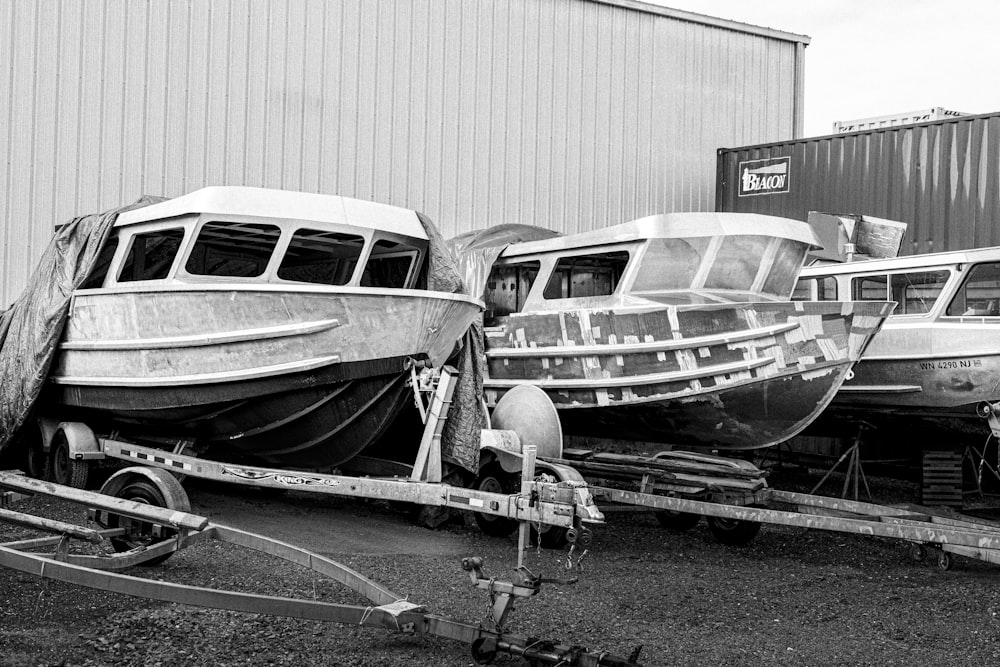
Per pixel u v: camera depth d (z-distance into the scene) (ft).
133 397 24.94
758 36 54.39
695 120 52.19
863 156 45.14
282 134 41.63
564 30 48.44
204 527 16.39
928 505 30.32
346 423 23.41
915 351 31.09
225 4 40.65
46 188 37.60
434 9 44.96
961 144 41.55
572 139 48.52
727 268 28.37
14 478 20.20
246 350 22.48
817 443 39.47
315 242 26.32
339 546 21.49
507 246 32.17
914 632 15.92
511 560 20.80
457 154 45.39
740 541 23.58
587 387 29.07
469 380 24.53
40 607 15.23
